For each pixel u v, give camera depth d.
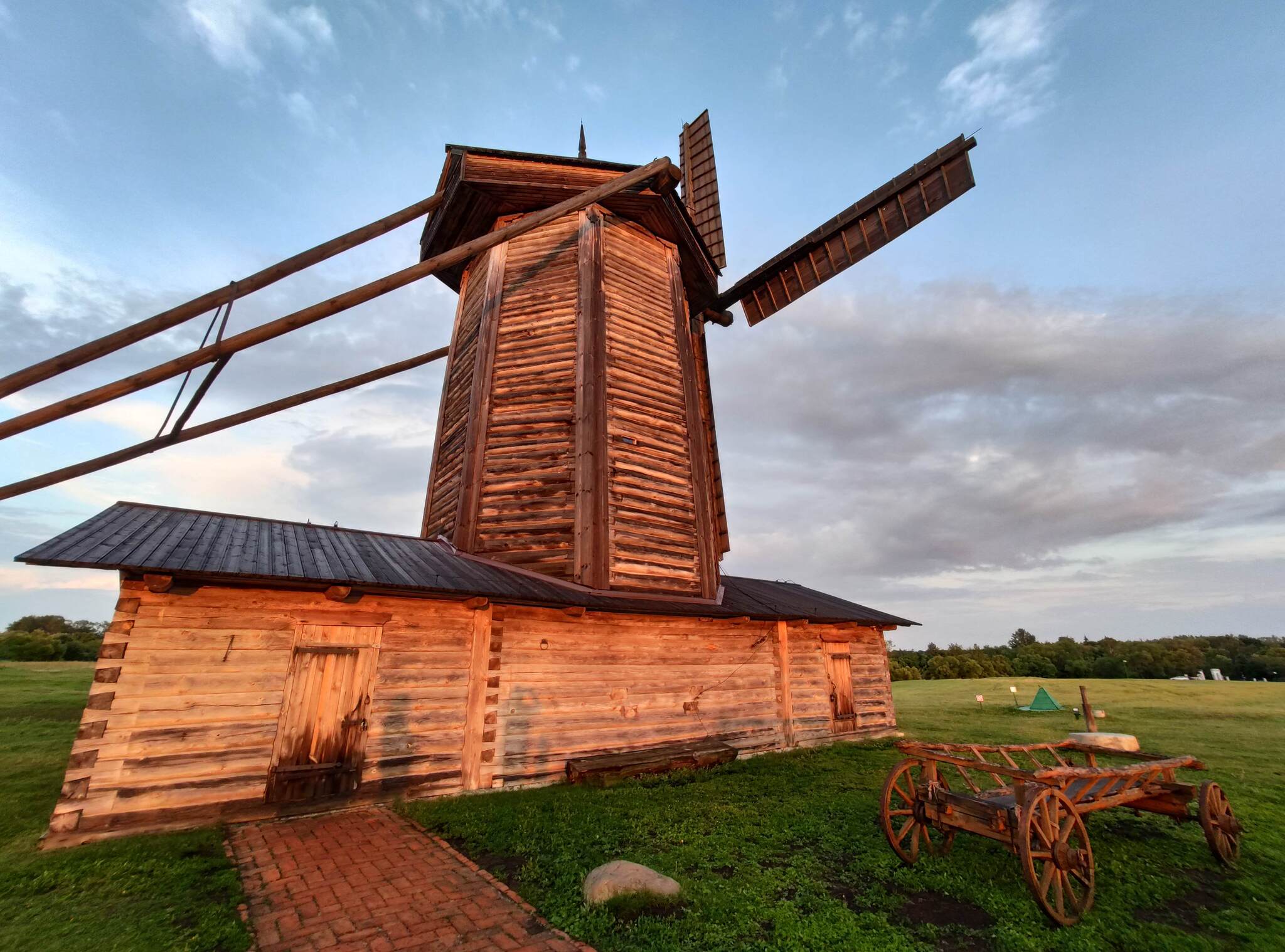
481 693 8.61
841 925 4.27
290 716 7.23
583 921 4.29
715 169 18.44
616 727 9.93
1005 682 36.56
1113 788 5.87
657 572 11.19
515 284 12.95
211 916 4.24
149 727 6.41
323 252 7.63
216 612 7.05
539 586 9.52
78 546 6.42
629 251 13.63
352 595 7.70
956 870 5.43
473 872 5.29
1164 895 5.11
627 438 11.70
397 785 7.71
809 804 7.80
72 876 4.87
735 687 11.91
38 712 13.46
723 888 4.95
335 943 3.98
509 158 12.70
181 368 6.36
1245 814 7.44
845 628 15.11
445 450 13.10
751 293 17.33
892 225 14.75
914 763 5.96
